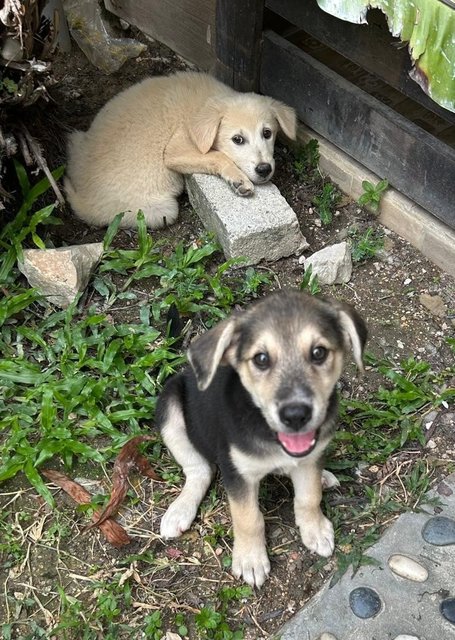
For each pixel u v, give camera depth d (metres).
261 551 0.69
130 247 1.00
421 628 0.65
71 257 0.90
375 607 0.66
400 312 0.91
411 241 0.99
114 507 0.73
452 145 1.04
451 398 0.81
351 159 1.04
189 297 0.90
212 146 1.03
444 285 0.94
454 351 0.86
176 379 0.74
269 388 0.58
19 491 0.75
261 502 0.75
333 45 0.98
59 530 0.72
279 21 1.12
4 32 0.83
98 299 0.93
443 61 0.68
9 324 0.89
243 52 1.09
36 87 0.91
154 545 0.72
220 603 0.67
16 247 0.92
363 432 0.79
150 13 1.26
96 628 0.66
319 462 0.67
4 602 0.68
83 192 1.01
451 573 0.68
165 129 1.03
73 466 0.77
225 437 0.65
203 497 0.75
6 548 0.71
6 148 0.89
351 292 0.94
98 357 0.84
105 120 1.04
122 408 0.81
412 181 0.95
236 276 0.96
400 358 0.87
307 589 0.68
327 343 0.59
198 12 1.18
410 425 0.79
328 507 0.74
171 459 0.78
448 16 0.66
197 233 1.02
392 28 0.71
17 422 0.79
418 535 0.71
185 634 0.65
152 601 0.68
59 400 0.79
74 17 1.26
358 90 0.99
